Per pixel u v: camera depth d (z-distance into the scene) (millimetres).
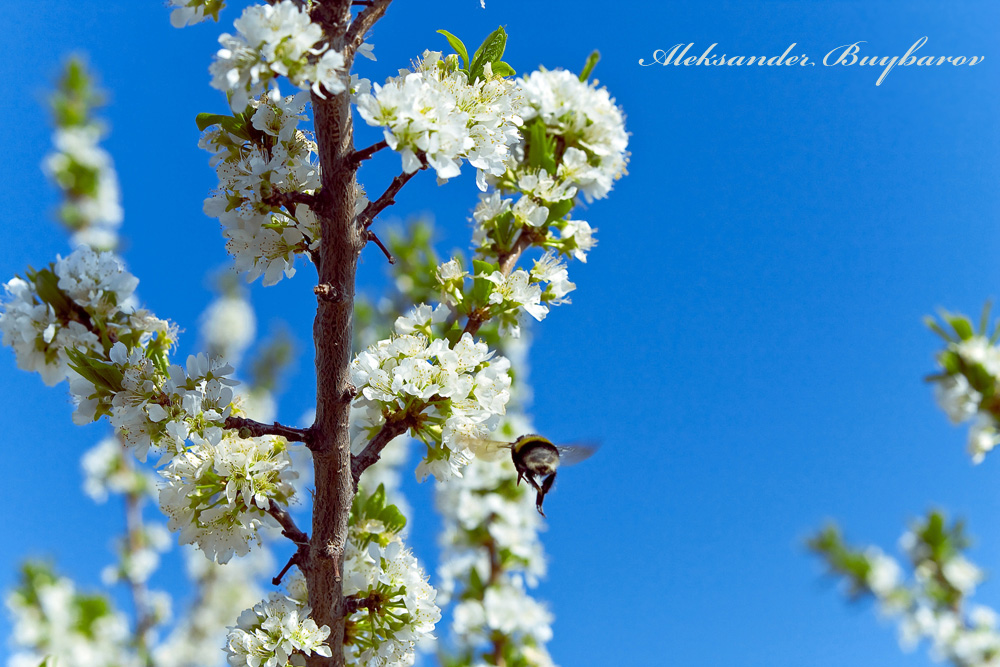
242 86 469
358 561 525
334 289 488
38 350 516
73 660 830
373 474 802
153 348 520
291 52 468
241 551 505
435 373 515
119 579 899
